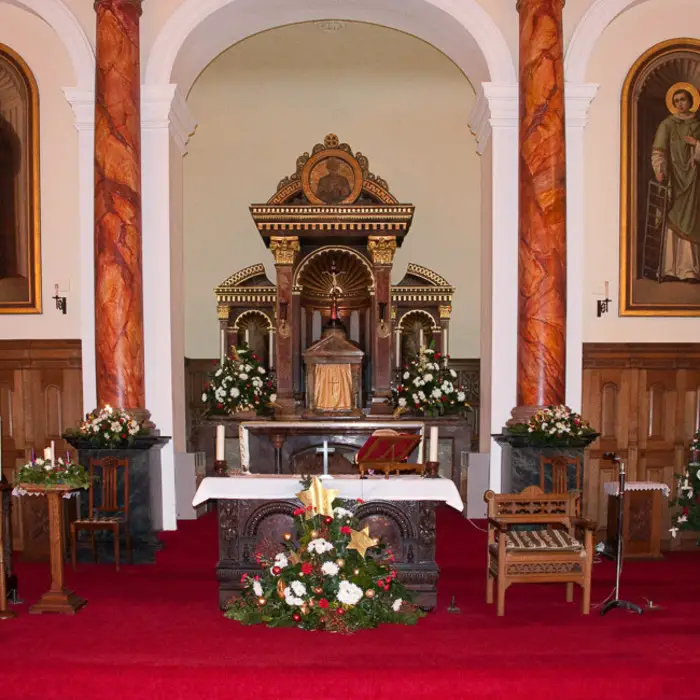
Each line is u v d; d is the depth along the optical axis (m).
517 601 5.45
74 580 5.98
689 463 7.51
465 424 9.35
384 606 4.87
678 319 8.11
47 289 8.11
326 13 8.58
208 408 10.67
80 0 7.89
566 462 6.86
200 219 11.91
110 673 4.07
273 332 11.23
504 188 7.98
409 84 11.84
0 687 4.04
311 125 11.93
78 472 5.20
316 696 3.98
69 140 8.09
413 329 11.48
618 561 5.28
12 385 8.10
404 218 10.26
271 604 4.85
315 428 8.46
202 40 8.47
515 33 8.02
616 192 8.11
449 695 4.00
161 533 7.46
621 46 8.10
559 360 7.33
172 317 8.04
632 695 4.04
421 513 5.18
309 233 10.38
